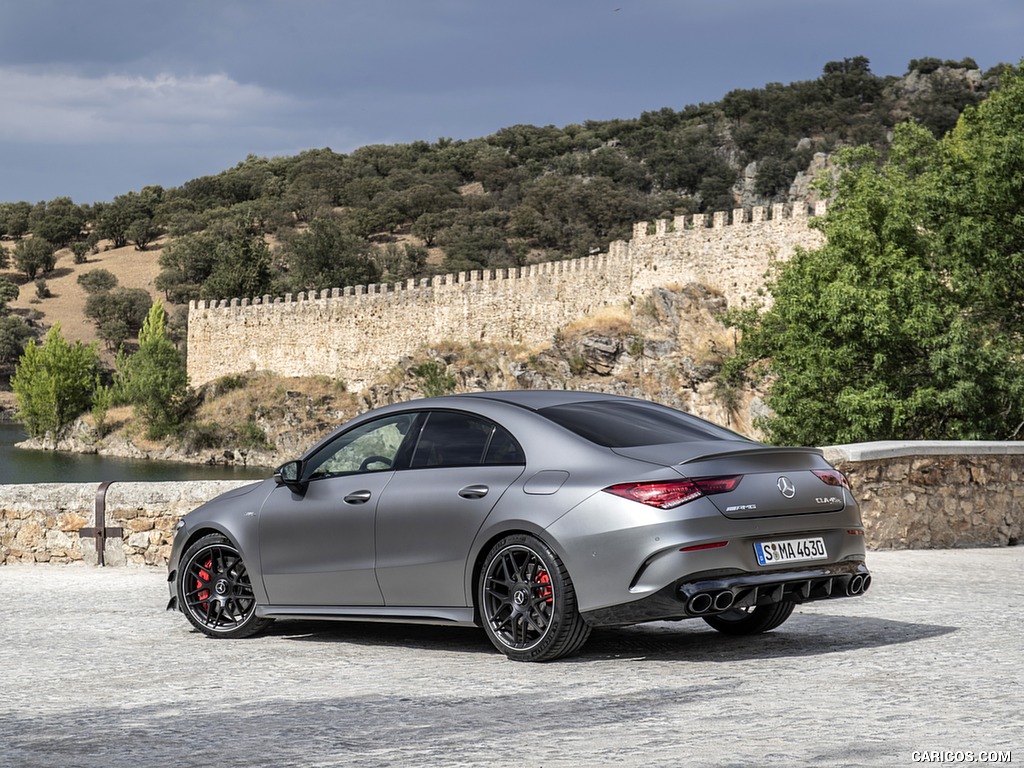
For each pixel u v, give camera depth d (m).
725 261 73.62
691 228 75.69
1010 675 6.45
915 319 31.42
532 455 7.59
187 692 6.67
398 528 7.99
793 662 7.09
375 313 104.00
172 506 14.47
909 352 32.97
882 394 31.31
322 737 5.36
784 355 35.06
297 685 6.81
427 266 195.62
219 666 7.61
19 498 15.02
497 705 6.00
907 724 5.26
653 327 75.12
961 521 15.59
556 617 7.18
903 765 4.52
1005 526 15.96
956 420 31.42
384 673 7.15
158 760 4.98
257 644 8.62
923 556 13.93
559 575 7.17
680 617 6.93
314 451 8.86
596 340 77.25
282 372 111.75
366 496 8.23
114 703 6.38
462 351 95.12
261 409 106.25
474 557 7.59
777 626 8.65
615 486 7.11
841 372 33.06
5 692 6.79
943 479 15.47
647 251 77.94
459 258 197.88
